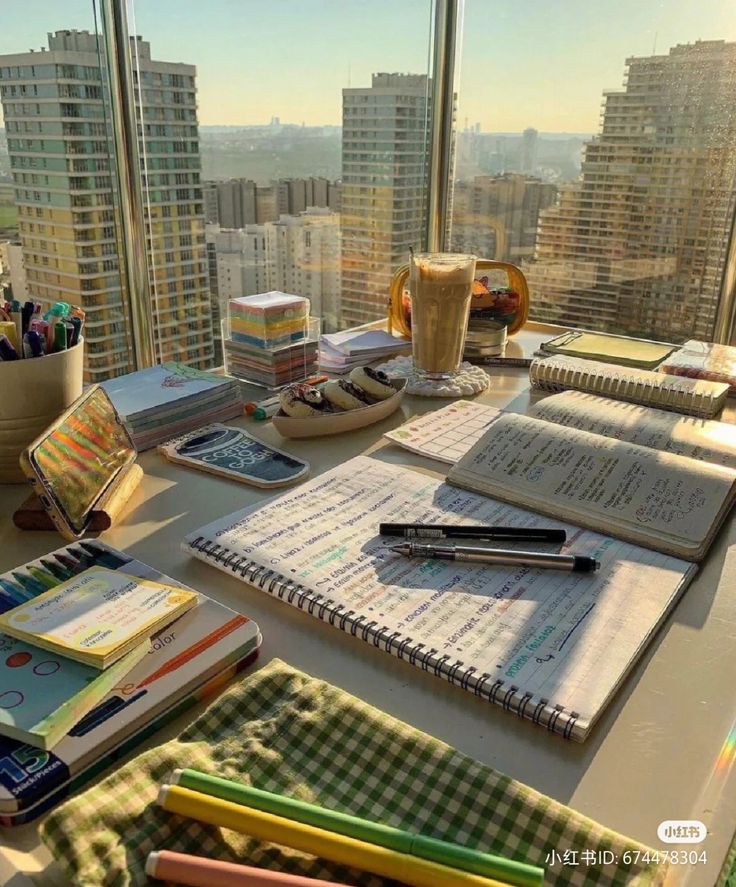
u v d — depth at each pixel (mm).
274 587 529
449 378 986
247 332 985
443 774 370
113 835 331
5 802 347
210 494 696
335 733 396
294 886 305
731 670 464
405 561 565
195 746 385
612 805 365
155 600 481
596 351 1091
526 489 674
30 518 625
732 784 379
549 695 426
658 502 642
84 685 406
